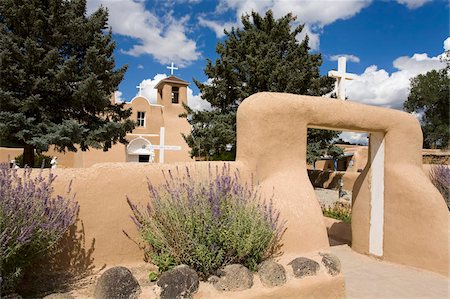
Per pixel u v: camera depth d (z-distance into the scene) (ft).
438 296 14.90
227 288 11.10
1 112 40.01
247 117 15.98
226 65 50.19
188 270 10.88
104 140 49.26
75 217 11.76
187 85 86.38
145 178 13.32
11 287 9.59
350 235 24.63
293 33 56.49
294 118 16.44
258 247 12.46
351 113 18.15
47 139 40.63
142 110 79.46
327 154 58.85
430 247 17.76
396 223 19.25
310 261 13.07
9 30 43.86
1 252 8.93
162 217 12.20
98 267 12.12
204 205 12.07
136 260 12.87
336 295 13.10
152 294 10.27
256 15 56.65
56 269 11.44
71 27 46.37
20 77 41.19
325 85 54.65
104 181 12.53
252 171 15.52
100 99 46.62
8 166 10.92
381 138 20.33
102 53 49.83
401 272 17.85
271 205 13.53
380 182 20.27
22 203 9.84
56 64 44.14
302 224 14.61
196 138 52.37
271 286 11.71
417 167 20.10
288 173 15.93
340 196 45.01
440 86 93.91
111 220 12.49
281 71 47.88
